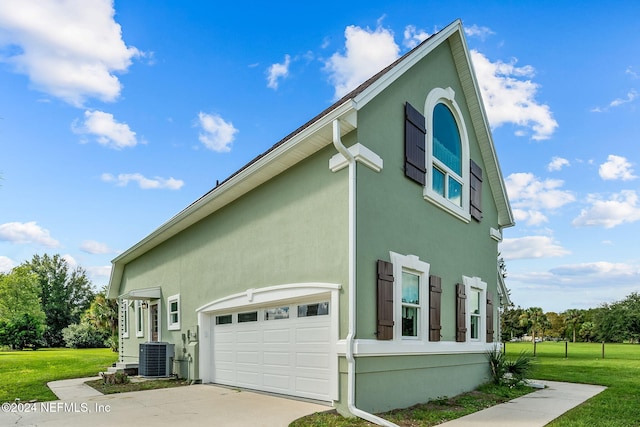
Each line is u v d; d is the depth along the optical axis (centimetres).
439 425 703
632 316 4778
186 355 1218
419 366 888
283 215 920
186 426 645
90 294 5856
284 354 889
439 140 1123
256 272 980
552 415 795
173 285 1373
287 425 649
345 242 760
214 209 1163
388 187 853
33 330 4562
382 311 783
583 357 2538
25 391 1018
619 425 711
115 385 1105
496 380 1198
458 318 1066
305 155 873
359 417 684
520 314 5266
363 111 798
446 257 1059
